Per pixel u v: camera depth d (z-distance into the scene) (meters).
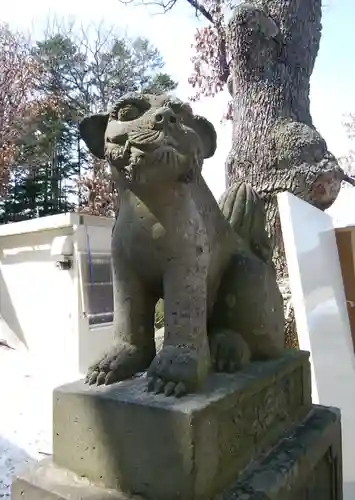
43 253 4.49
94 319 4.21
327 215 2.37
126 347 0.98
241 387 0.90
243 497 0.80
